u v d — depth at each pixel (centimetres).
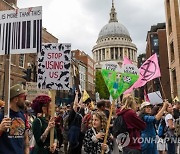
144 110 693
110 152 568
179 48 2925
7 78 396
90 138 525
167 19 3497
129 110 544
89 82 8788
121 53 12850
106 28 13500
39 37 408
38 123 512
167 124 845
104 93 7931
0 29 421
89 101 1295
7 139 395
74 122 856
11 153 393
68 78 600
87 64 8575
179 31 2961
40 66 608
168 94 5944
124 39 13100
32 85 1218
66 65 604
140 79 847
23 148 425
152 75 837
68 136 859
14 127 409
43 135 502
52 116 520
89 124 715
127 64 693
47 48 610
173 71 3294
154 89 5962
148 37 7250
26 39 411
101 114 539
